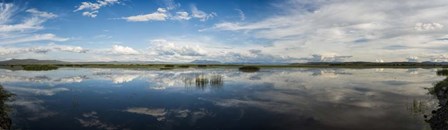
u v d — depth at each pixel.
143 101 23.62
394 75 56.88
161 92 29.05
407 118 16.81
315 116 17.81
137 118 17.53
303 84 36.94
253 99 24.45
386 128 14.84
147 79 45.91
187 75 56.09
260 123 16.28
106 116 18.08
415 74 60.84
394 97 25.25
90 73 66.69
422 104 21.09
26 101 23.81
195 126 15.73
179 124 16.12
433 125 14.80
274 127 15.42
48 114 18.61
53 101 23.77
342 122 16.27
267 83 38.28
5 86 35.97
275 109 20.06
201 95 26.89
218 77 48.34
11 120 16.91
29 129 15.16
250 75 56.41
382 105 21.19
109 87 34.06
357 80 43.69
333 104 21.86
